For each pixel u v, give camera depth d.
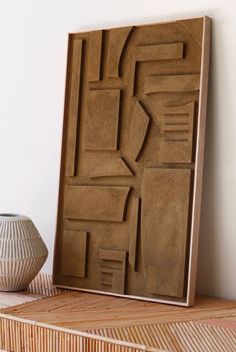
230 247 1.45
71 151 1.59
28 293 1.51
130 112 1.51
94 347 1.17
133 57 1.50
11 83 1.80
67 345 1.21
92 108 1.56
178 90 1.43
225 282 1.47
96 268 1.54
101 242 1.53
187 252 1.41
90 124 1.56
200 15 1.46
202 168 1.42
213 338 1.16
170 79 1.45
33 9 1.74
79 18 1.66
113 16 1.59
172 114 1.44
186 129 1.42
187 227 1.41
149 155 1.47
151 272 1.45
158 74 1.47
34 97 1.75
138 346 1.12
